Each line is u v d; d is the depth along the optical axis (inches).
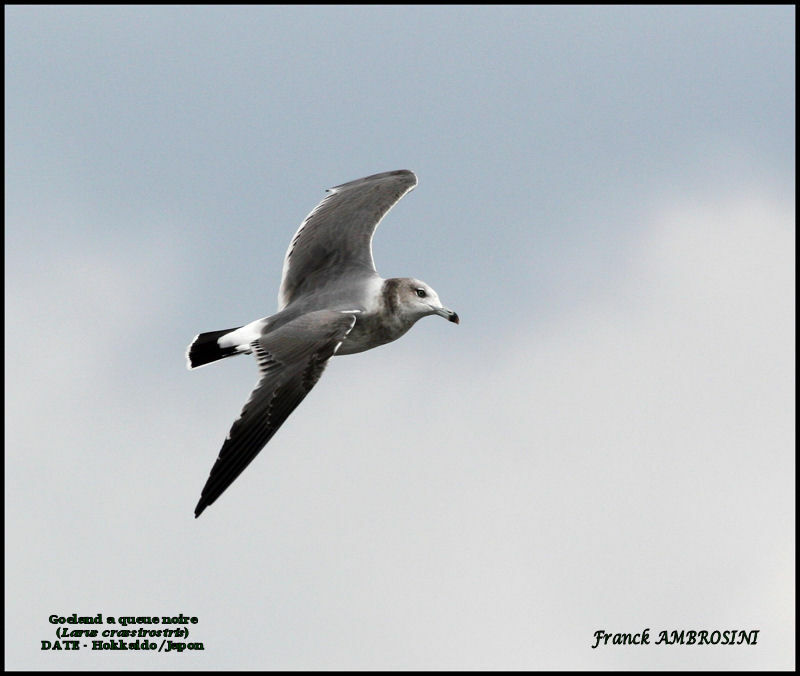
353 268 645.9
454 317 638.5
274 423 531.2
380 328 632.4
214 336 610.2
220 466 513.7
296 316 607.2
